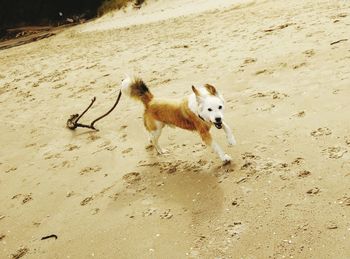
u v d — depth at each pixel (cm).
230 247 405
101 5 2867
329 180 451
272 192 460
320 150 505
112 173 612
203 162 561
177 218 470
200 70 923
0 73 1575
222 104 486
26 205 599
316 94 642
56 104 1017
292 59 812
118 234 475
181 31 1411
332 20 979
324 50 807
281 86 711
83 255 460
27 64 1627
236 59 919
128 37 1623
